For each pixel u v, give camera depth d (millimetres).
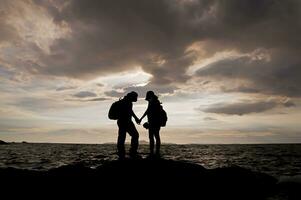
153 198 7340
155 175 8133
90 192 7504
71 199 7145
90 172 8461
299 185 8828
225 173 8836
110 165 8703
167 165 8648
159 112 10844
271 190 8484
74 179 8008
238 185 8352
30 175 8180
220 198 7535
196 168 8742
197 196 7594
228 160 20859
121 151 10164
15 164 16172
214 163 18062
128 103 10312
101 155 25109
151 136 10812
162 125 10898
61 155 25812
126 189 7656
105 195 7410
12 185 7617
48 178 8055
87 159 19328
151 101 10938
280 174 12234
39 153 30453
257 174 9375
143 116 10734
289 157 25438
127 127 10227
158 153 10742
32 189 7484
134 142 10328
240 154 31172
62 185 7723
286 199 7488
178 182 7988
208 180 8266
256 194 8000
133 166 8531
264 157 25344
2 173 8203
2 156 24266
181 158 22297
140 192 7570
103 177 8094
